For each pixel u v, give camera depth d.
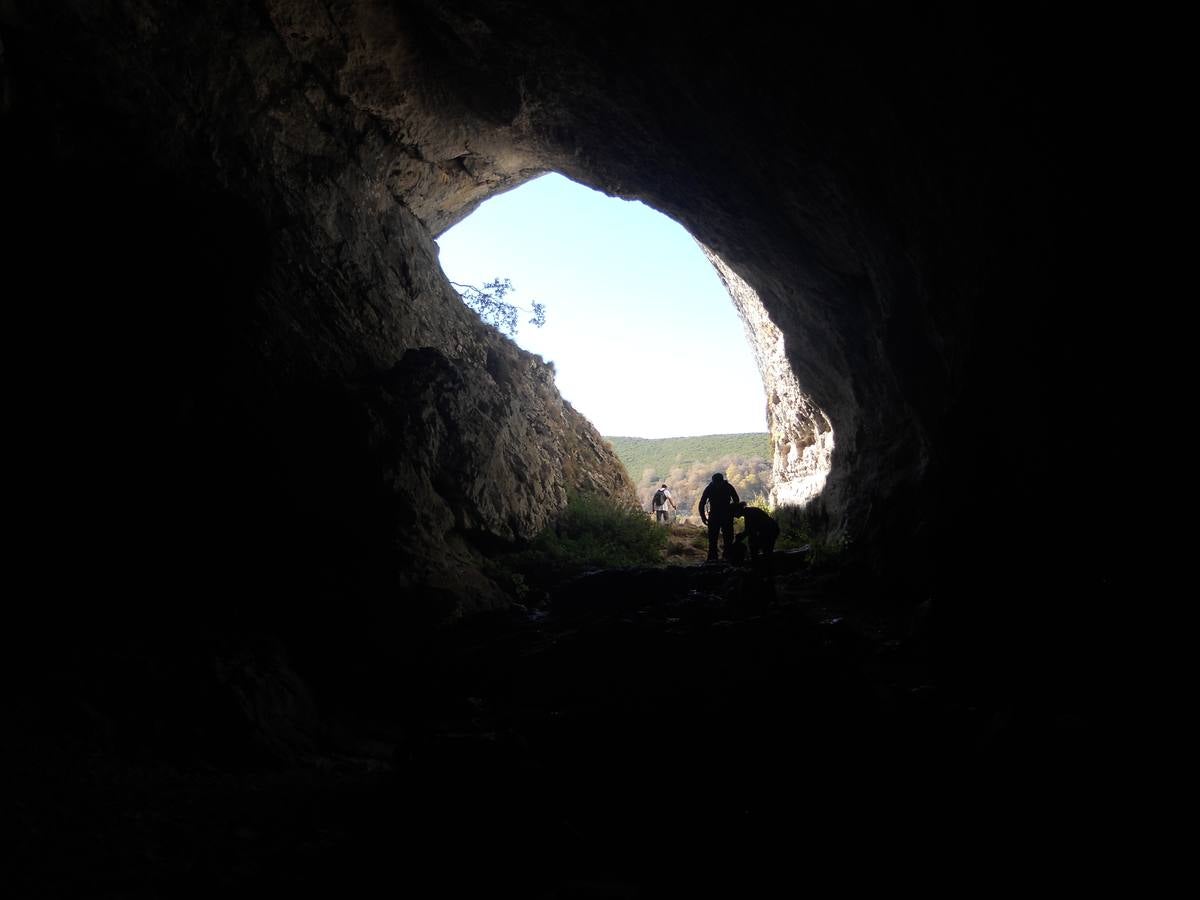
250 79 11.16
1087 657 5.98
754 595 9.39
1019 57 5.66
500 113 12.78
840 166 8.86
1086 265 5.88
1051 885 3.61
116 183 9.34
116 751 5.93
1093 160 5.51
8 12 8.23
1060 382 6.45
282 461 9.45
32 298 8.52
